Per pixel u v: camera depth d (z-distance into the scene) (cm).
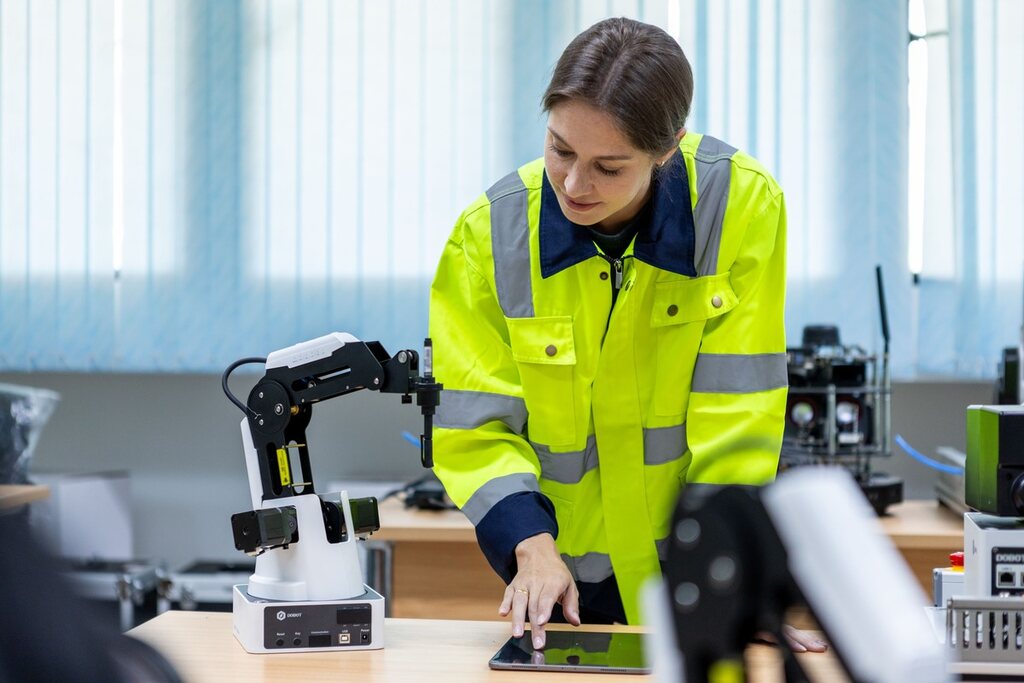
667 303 154
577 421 158
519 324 154
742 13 296
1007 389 252
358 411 319
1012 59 293
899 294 293
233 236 309
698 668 57
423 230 305
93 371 316
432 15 304
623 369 157
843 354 252
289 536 135
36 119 315
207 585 291
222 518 322
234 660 129
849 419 243
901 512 254
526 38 302
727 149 158
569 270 154
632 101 131
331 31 307
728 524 57
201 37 309
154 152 311
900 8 294
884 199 293
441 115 304
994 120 293
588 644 134
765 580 56
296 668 125
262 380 142
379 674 123
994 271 293
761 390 153
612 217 153
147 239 312
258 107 308
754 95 296
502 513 144
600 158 134
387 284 306
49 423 324
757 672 63
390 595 243
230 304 309
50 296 314
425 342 140
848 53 294
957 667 111
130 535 318
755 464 71
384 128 306
